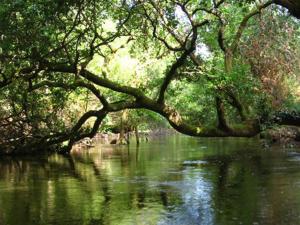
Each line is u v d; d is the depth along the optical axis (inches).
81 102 1590.8
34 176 992.2
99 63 1386.6
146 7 802.2
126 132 2196.1
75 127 989.2
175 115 806.5
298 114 900.0
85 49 828.0
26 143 1168.8
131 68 1398.9
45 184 877.2
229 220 584.7
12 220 600.4
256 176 916.6
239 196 725.3
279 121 905.5
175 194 753.0
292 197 706.8
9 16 581.3
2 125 1057.5
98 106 1706.4
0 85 765.9
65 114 1448.1
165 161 1248.2
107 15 761.6
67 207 670.5
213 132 811.4
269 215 603.5
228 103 897.5
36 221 593.3
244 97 872.9
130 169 1088.8
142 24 852.6
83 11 730.8
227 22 980.6
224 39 915.4
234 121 1157.7
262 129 850.1
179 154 1450.5
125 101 857.5
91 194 765.3
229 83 826.2
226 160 1226.0
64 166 1174.3
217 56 1034.1
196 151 1542.8
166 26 772.0
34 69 766.5
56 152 1439.5
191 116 1752.0
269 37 1007.6
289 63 1046.4
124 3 737.6
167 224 572.1
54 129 1151.0
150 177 947.3
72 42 808.9
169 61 1187.3
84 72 817.5
